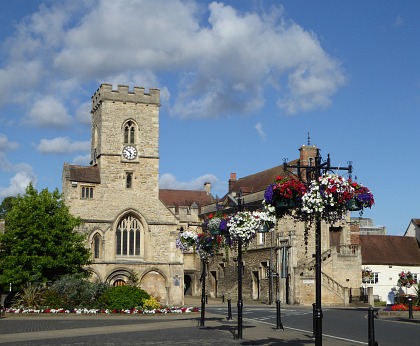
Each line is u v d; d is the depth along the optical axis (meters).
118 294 40.16
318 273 16.03
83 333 26.44
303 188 16.53
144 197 61.00
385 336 25.31
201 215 83.06
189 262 82.69
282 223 62.25
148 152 61.91
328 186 15.98
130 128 61.88
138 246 60.31
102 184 59.62
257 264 66.38
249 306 56.75
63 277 45.50
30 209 49.31
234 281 71.19
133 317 37.59
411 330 28.38
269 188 17.16
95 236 58.66
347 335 25.77
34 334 25.95
